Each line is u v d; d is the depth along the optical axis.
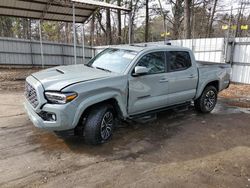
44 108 3.61
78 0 11.14
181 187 2.99
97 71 4.42
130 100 4.37
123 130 4.91
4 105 6.52
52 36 32.31
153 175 3.25
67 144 4.10
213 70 6.23
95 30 30.62
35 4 12.34
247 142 4.53
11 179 3.02
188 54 5.64
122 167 3.43
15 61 17.77
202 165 3.58
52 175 3.15
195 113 6.39
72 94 3.57
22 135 4.42
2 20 31.22
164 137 4.63
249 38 10.30
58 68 4.72
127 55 4.68
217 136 4.77
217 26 29.00
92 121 3.92
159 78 4.82
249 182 3.17
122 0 26.56
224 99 8.23
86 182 3.02
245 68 10.63
